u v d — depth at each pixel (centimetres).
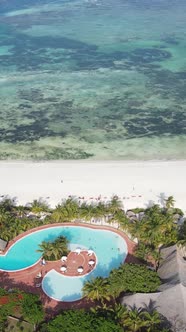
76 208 8356
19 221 8062
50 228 8138
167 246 7494
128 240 7881
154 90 14438
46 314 6450
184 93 14212
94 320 5803
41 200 9206
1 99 13900
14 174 10106
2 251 7600
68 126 12206
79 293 6844
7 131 11981
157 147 11225
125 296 6425
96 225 8231
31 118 12675
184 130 12006
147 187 9656
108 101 13675
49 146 11269
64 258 7388
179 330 5756
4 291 6481
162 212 8288
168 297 6238
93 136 11719
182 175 10081
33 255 7562
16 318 6425
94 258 7475
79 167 10362
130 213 8688
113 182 9806
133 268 6706
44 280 7094
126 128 12112
